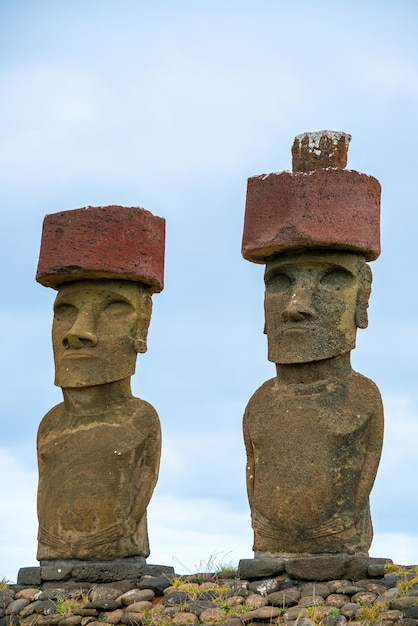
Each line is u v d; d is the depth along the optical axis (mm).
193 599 14953
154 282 17000
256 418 15930
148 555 16672
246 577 15156
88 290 16812
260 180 16156
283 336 15891
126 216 16766
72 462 16438
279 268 16141
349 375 15867
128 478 16344
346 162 16562
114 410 16719
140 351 16859
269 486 15508
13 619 15539
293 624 14000
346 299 15859
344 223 15805
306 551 15250
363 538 15398
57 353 16875
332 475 15312
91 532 16156
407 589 14102
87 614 15250
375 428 15578
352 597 14258
